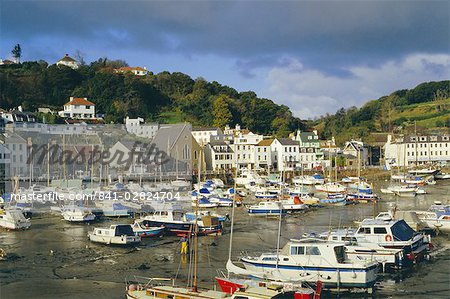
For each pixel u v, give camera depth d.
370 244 50.75
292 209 86.38
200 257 55.06
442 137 197.00
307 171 159.62
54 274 49.09
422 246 53.78
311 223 77.06
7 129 140.12
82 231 71.31
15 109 184.00
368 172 165.50
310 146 174.62
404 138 197.75
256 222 78.31
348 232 55.12
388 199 108.56
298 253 43.62
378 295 41.47
